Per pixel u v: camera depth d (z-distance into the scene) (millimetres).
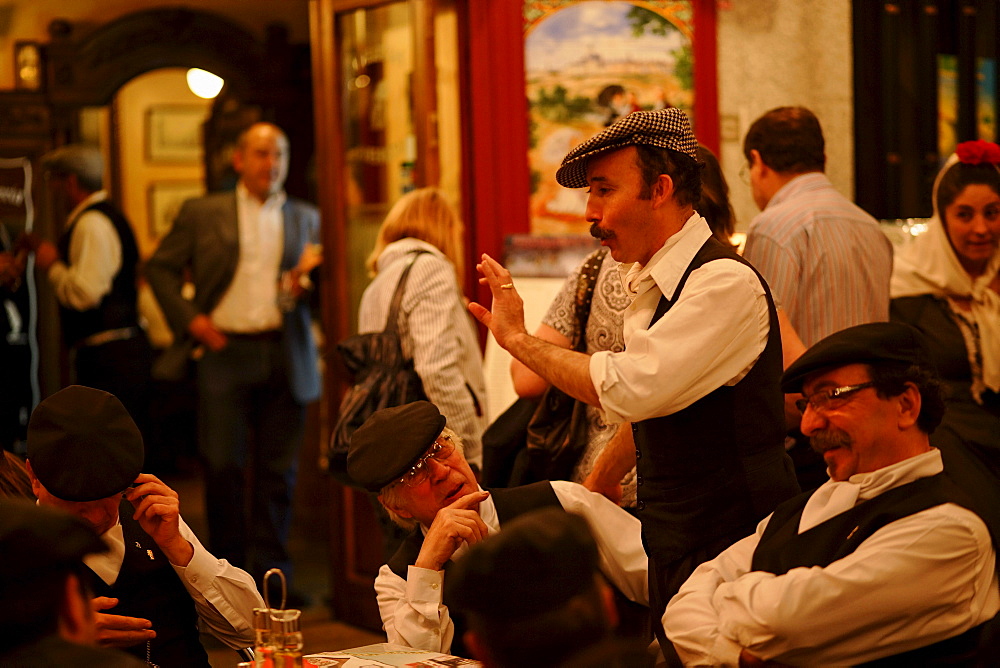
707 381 2084
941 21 5012
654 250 2184
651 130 2092
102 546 1310
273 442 5434
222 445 5324
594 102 4637
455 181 4742
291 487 5508
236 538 5328
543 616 1158
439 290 3750
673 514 2234
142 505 2260
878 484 1950
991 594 1925
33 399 7445
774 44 4758
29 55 7688
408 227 3939
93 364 6207
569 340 2854
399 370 3701
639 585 2475
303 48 7816
